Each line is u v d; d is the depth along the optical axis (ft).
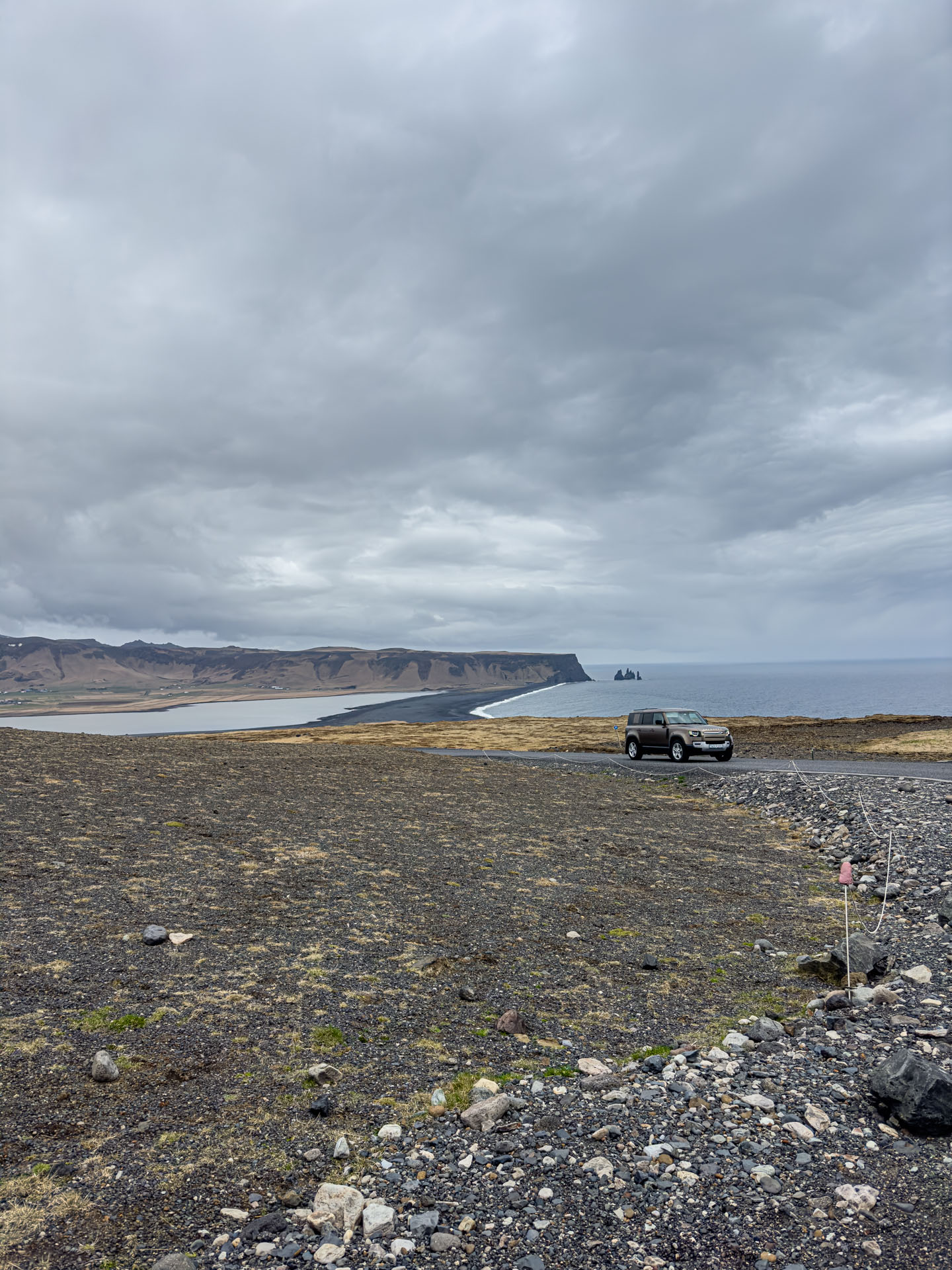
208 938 28.27
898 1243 12.05
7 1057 18.07
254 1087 17.84
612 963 28.58
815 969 27.58
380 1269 11.55
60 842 40.14
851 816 57.16
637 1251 12.00
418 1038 21.35
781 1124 16.15
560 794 75.77
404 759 104.99
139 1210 12.87
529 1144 15.53
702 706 606.96
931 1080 15.93
